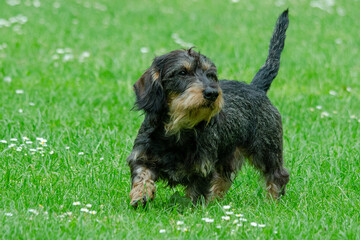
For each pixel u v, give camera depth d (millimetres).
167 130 7855
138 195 7715
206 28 23625
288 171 9453
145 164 8000
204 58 8141
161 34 22125
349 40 22203
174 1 29578
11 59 16906
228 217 7023
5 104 12500
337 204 8250
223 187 9039
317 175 9578
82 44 19438
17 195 7934
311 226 7195
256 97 9125
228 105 8641
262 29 23719
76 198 7980
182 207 8016
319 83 16062
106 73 15781
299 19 25641
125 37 21078
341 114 13234
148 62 17188
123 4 28172
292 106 13570
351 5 29234
